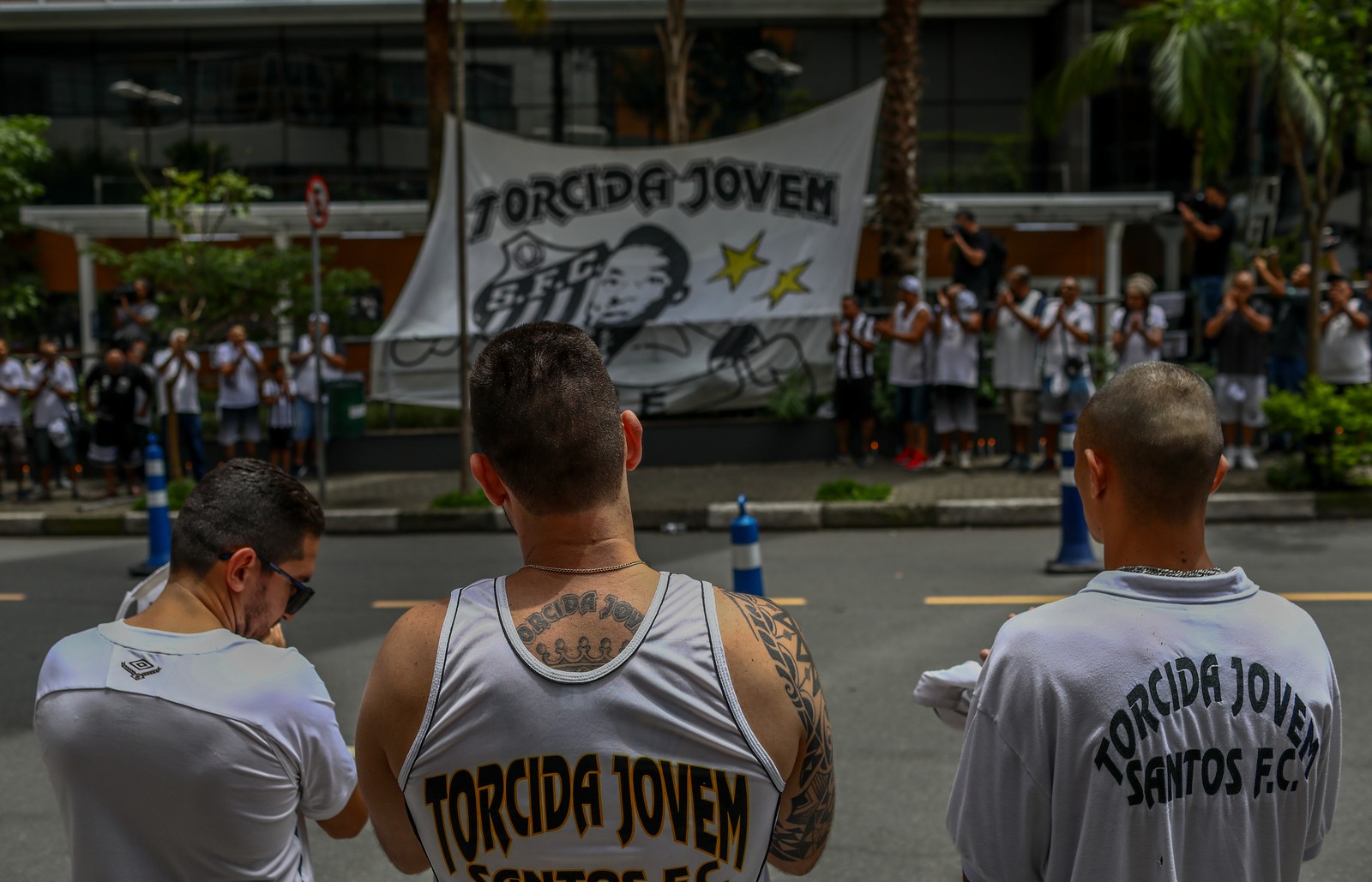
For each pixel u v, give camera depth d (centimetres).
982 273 1388
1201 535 180
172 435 1345
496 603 152
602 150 1450
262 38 2489
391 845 164
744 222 1452
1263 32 1160
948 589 780
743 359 1435
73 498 1338
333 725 210
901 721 524
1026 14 2461
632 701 143
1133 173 2442
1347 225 2248
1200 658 166
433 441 1448
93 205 2453
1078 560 827
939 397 1263
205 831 196
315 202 1119
